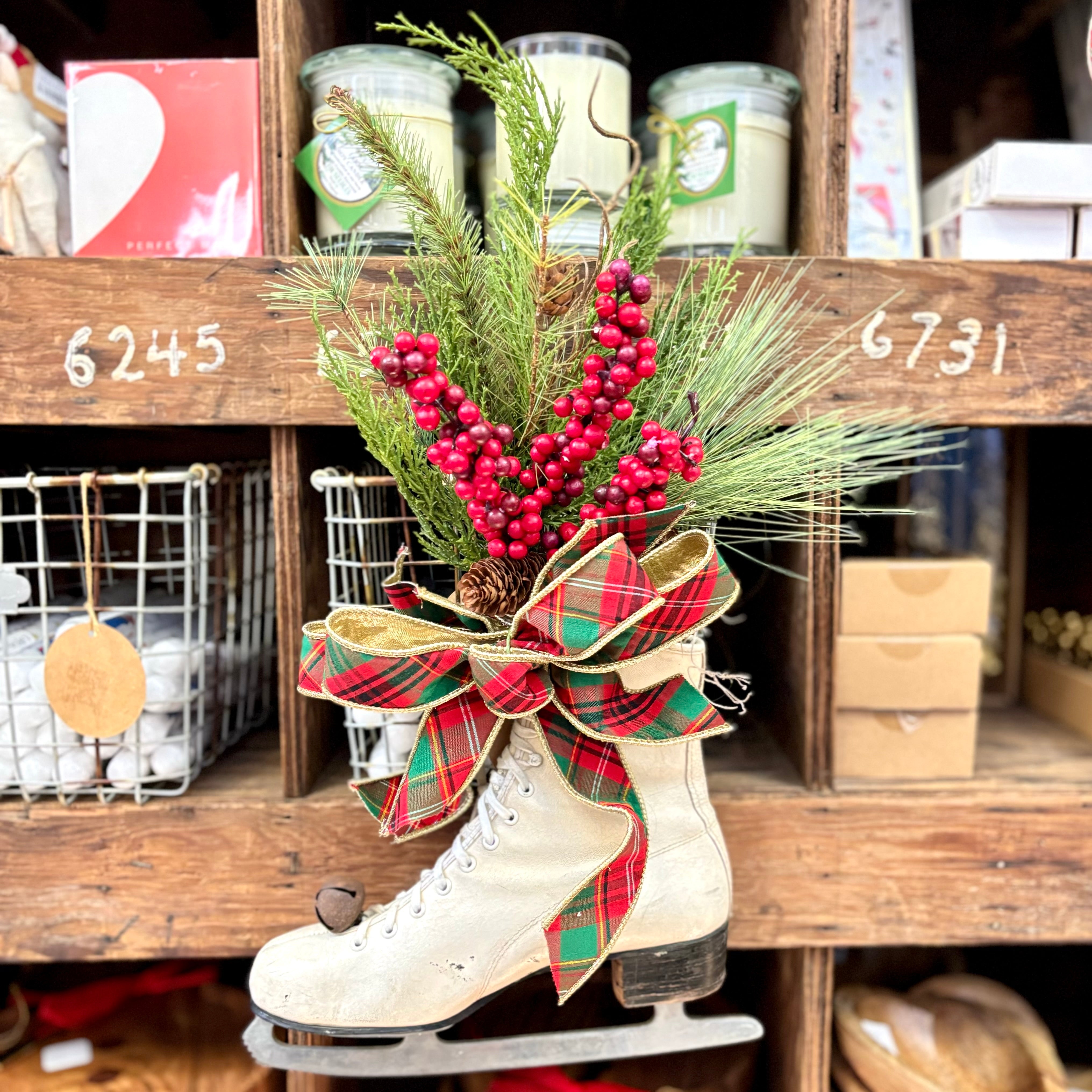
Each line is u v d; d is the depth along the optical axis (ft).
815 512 2.61
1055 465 3.73
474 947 2.17
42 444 3.70
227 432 3.73
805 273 2.52
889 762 2.86
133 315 2.48
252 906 2.63
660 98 2.86
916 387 2.56
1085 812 2.70
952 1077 2.79
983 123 3.74
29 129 2.73
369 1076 2.51
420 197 1.87
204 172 2.59
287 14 2.54
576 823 2.15
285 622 2.61
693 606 1.89
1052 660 3.71
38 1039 3.03
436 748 2.02
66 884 2.62
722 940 2.32
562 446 1.84
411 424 2.04
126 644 2.49
